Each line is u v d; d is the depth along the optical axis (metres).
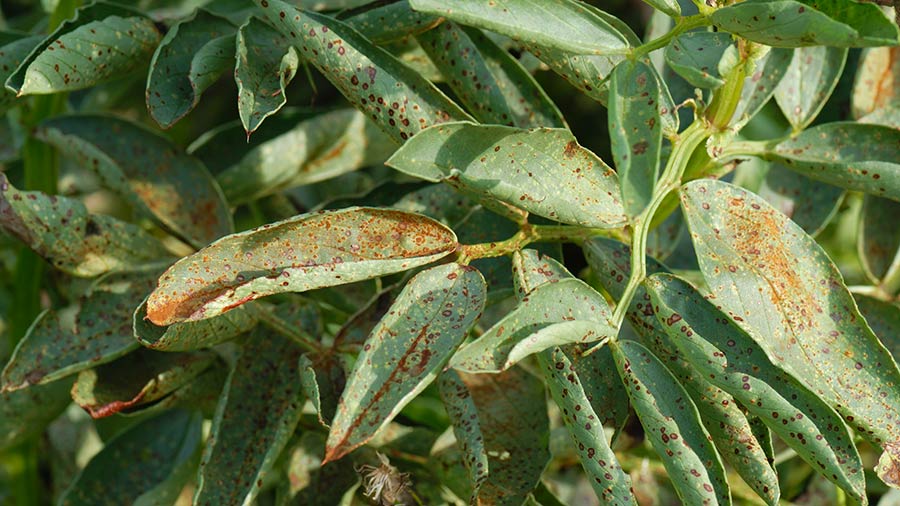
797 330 0.60
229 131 0.72
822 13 0.55
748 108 0.64
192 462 0.69
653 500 0.72
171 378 0.65
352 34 0.61
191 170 0.70
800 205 0.71
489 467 0.64
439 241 0.60
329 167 0.73
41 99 0.72
